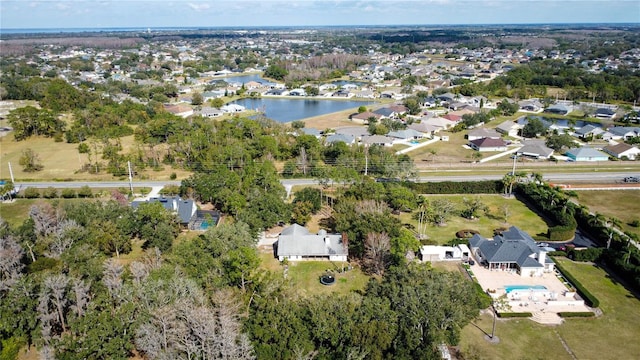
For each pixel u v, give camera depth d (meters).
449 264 89.00
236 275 72.19
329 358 58.69
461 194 128.50
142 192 125.69
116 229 91.19
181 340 56.75
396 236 88.31
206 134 163.88
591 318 72.56
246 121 179.12
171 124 176.12
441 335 59.31
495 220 110.25
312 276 84.75
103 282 68.25
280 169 146.62
